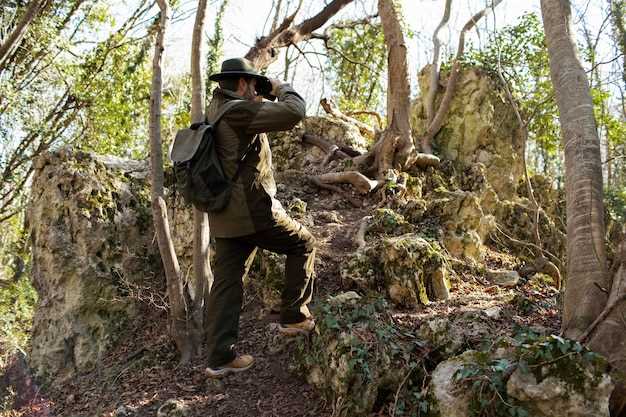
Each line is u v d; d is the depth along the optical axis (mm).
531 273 7277
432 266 6113
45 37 13805
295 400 4918
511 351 3916
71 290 6887
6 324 9750
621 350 3795
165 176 7875
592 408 3490
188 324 5992
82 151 7598
